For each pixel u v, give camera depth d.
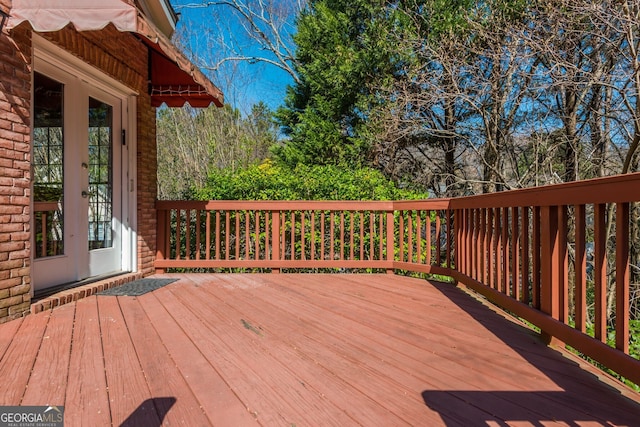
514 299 2.78
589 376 1.89
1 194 2.53
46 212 3.26
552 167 7.36
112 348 2.17
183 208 4.73
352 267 4.76
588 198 1.94
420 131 8.33
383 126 8.07
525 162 7.80
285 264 4.76
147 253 4.51
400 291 3.79
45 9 2.50
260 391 1.68
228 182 5.65
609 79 5.78
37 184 3.12
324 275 4.66
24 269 2.75
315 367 1.95
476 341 2.38
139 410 1.51
